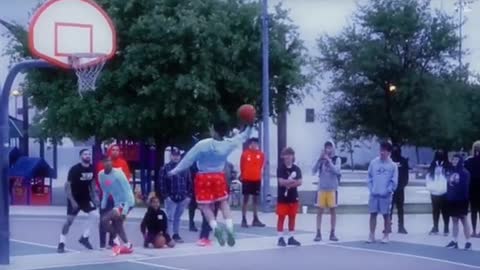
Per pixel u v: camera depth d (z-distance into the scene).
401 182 19.70
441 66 39.97
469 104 42.34
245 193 21.14
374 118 39.69
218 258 16.23
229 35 27.66
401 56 39.06
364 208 26.36
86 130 28.12
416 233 20.03
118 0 27.52
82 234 18.91
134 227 21.95
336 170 18.36
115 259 16.11
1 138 15.27
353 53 39.12
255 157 21.19
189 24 26.72
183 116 27.41
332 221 18.64
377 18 38.91
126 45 27.41
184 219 23.23
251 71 28.17
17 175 30.00
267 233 20.00
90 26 17.11
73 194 16.84
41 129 29.34
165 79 26.89
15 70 15.49
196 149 9.70
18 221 24.09
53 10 16.69
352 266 15.24
